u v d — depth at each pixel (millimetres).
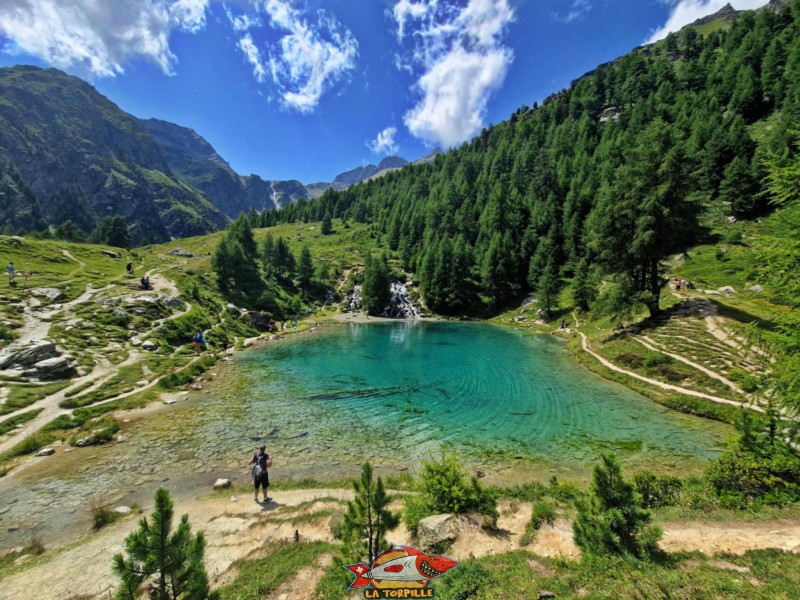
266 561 10508
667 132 42031
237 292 79812
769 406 13633
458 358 45094
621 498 9414
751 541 9336
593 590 7574
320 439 22328
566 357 45781
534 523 11945
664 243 42469
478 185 144875
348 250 137000
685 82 149750
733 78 120375
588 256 83438
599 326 56062
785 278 13055
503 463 19375
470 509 12758
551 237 97000
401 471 18594
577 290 70562
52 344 30844
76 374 30188
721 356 31719
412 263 115312
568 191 112375
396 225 142875
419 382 34656
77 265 66250
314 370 39094
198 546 6785
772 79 110750
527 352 49062
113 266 72562
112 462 19062
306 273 102750
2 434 21047
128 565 6207
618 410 27219
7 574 10664
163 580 6398
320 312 93188
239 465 19094
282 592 8867
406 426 24375
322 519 13359
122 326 42688
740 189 73500
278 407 27812
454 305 94938
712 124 95875
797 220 12523
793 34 124562
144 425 23938
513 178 135000
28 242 68000
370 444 21703
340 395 30812
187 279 72625
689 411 26422
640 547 8945
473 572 8742
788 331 13062
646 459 19562
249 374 37156
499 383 34312
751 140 83188
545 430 23703
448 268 97375
